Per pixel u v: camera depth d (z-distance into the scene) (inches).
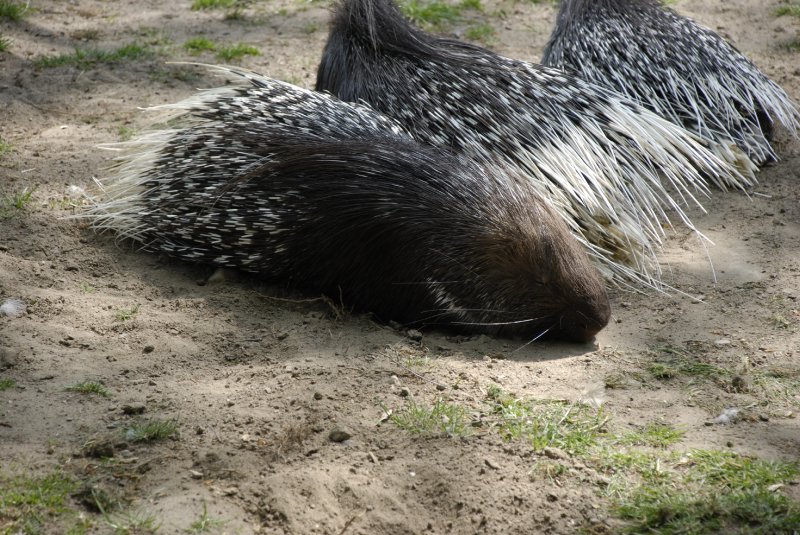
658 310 329.4
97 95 491.2
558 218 325.4
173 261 352.8
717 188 422.0
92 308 306.3
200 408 253.9
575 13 468.4
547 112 380.2
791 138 470.6
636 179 379.9
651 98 441.1
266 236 330.3
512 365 289.7
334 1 434.9
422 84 384.5
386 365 280.4
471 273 312.7
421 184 321.1
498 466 233.5
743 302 330.3
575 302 306.2
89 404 253.3
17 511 209.3
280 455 235.6
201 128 357.1
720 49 455.5
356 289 329.1
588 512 221.5
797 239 374.3
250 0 658.2
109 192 370.9
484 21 628.1
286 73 529.7
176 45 573.3
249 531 211.0
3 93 482.9
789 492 225.9
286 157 335.3
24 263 326.0
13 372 265.4
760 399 269.3
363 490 224.7
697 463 236.7
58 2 641.6
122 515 211.8
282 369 273.9
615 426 255.1
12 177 392.2
